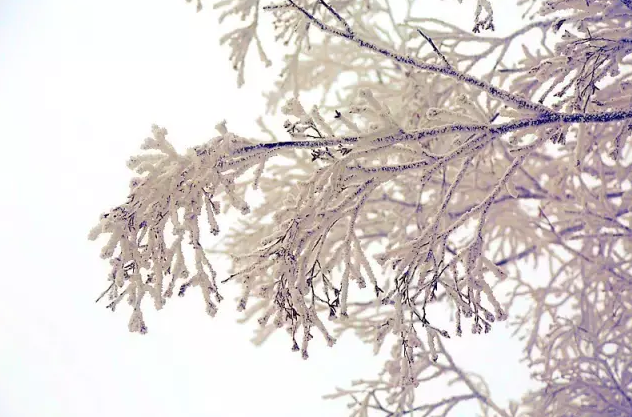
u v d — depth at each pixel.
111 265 2.34
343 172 2.59
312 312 2.54
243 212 2.38
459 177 2.89
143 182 2.34
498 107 4.31
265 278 3.90
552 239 5.28
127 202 2.33
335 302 2.57
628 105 3.25
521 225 5.46
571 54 3.00
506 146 4.99
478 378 5.68
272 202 4.56
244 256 2.58
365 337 4.73
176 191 2.37
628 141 5.55
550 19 4.27
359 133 2.61
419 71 4.52
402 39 4.98
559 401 5.12
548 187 5.41
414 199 5.07
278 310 2.57
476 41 4.43
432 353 2.65
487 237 5.69
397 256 2.78
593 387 4.94
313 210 2.60
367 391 5.02
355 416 4.96
